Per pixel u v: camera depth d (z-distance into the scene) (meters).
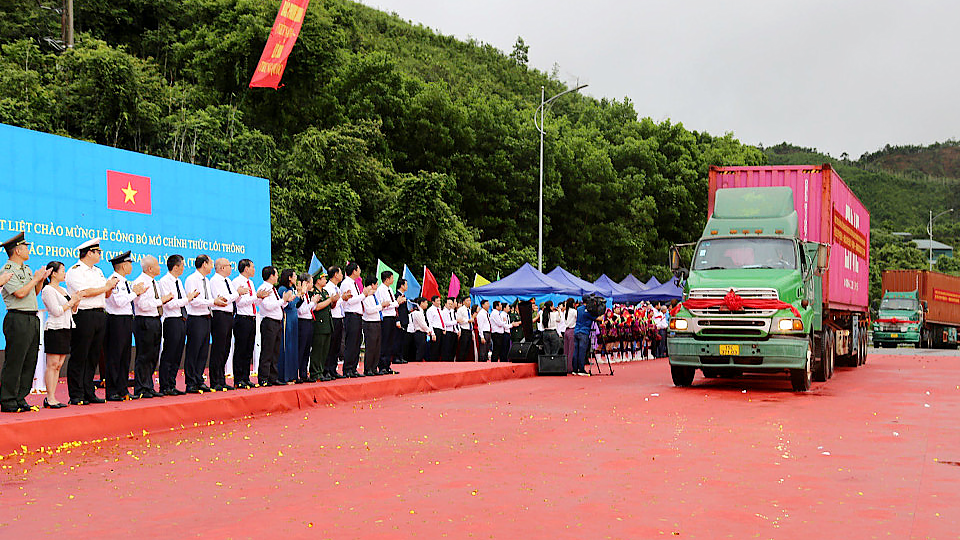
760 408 11.98
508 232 43.09
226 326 12.04
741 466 7.31
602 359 26.39
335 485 6.54
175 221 16.03
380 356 15.75
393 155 39.19
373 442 8.80
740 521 5.32
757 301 14.08
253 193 18.08
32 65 27.34
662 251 50.69
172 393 11.29
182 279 16.00
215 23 33.47
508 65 81.69
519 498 6.03
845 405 12.39
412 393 14.59
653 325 29.62
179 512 5.64
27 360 9.45
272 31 27.64
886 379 17.72
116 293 10.55
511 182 43.50
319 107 34.91
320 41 32.28
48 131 22.91
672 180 51.44
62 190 13.83
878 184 185.50
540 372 19.44
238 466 7.42
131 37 38.84
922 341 39.47
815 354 16.38
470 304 23.23
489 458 7.76
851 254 21.00
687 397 13.62
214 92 31.95
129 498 6.11
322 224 28.19
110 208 14.68
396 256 33.25
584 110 64.81
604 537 4.93
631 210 46.66
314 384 12.99
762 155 64.06
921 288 38.97
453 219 33.59
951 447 8.40
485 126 43.38
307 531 5.09
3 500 6.06
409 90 41.12
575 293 25.47
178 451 8.29
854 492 6.22
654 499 5.99
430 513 5.56
